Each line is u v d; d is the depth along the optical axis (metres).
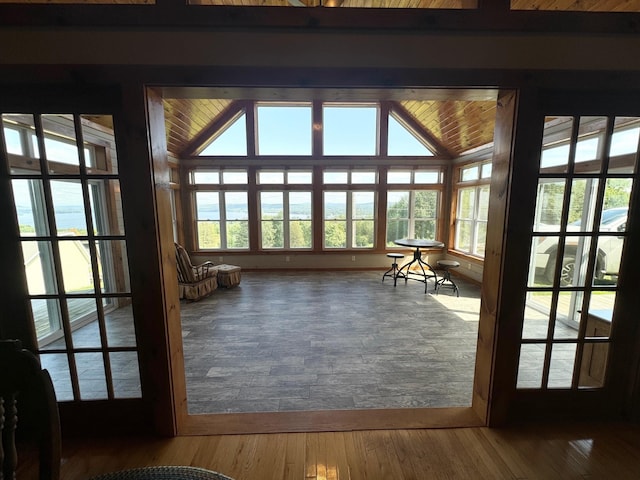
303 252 6.57
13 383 0.78
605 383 1.80
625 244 1.69
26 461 1.41
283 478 1.43
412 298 4.61
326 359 2.74
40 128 1.48
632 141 1.61
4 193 1.51
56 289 1.61
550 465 1.50
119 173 1.48
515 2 2.34
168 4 1.37
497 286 1.64
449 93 1.54
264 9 1.40
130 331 1.92
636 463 1.52
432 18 1.42
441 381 2.39
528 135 1.50
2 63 1.37
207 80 1.42
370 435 1.70
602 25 1.43
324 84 1.45
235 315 3.89
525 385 1.83
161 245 1.55
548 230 1.76
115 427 1.71
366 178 6.49
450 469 1.48
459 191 6.34
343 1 3.22
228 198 6.50
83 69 1.38
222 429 1.74
